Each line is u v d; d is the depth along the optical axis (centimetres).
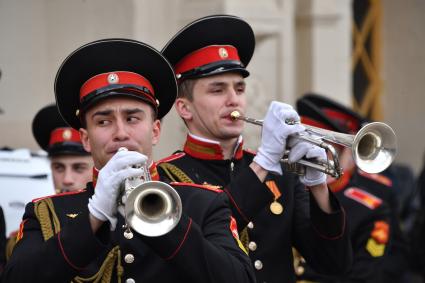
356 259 2042
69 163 1933
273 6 2912
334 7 3130
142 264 1265
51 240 1187
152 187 1107
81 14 2606
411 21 4012
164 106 1368
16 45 2553
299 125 1408
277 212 1539
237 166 1579
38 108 2588
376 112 3994
